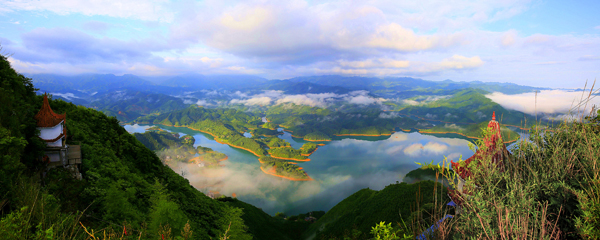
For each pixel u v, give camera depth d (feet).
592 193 16.63
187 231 35.35
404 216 181.27
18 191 37.35
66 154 79.20
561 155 20.35
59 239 27.20
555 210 18.53
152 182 122.11
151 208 66.74
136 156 140.05
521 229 16.08
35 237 25.40
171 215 60.13
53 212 35.24
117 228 58.75
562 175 19.69
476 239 16.65
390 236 22.63
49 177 69.26
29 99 92.68
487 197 18.88
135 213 69.82
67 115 131.75
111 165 100.32
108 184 81.25
